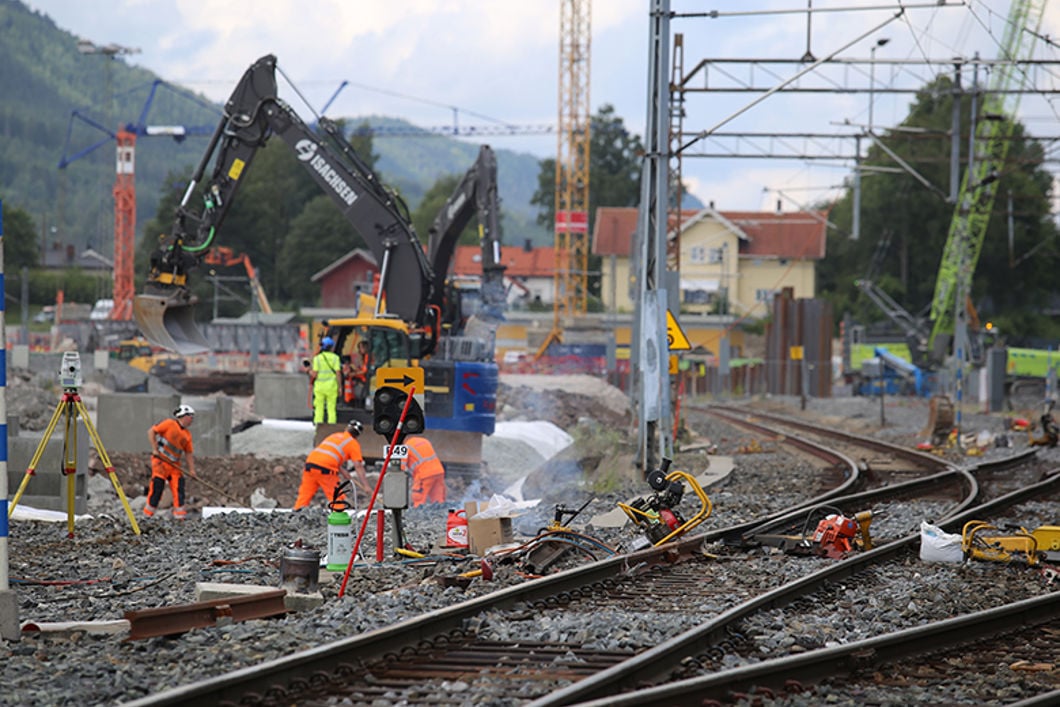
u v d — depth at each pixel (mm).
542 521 49969
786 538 42750
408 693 22281
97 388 130250
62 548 43000
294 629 27156
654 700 20969
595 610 31391
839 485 69625
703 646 26172
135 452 74812
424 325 81438
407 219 80875
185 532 46969
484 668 24578
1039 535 40562
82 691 22094
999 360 166500
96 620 29469
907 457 91062
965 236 157375
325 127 81312
